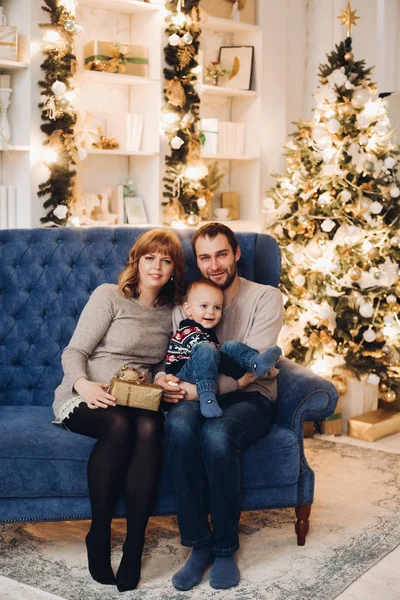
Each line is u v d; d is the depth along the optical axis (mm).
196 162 4695
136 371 2688
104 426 2535
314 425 4336
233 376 2723
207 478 2574
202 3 4840
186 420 2549
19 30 3955
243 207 5316
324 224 4293
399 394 4504
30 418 2830
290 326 4398
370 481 3549
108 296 2852
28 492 2553
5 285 3215
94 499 2467
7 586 2477
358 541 2877
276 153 5285
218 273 2842
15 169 4082
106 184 4684
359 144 4332
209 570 2611
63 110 3980
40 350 3182
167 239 2857
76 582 2514
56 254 3234
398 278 4309
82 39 4387
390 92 5758
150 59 4582
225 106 5273
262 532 2961
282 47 5234
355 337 4379
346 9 4930
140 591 2457
